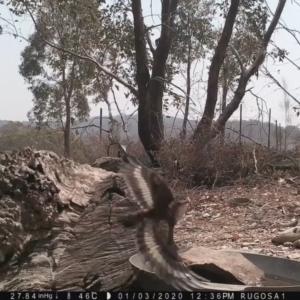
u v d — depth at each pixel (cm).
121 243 550
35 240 573
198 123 1578
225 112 1733
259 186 1336
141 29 1766
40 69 2711
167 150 1427
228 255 555
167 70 1964
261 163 1455
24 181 584
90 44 1986
